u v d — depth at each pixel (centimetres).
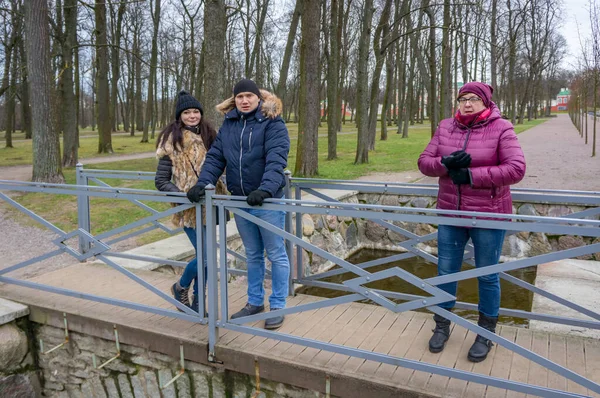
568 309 419
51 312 403
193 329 358
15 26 2133
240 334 347
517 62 4650
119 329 370
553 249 776
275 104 330
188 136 366
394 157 1719
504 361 299
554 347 316
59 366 412
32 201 1021
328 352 319
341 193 905
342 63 2961
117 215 883
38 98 1157
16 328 409
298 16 1716
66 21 1600
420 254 386
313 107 1247
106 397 395
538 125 4050
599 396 261
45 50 1152
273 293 354
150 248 585
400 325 354
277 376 312
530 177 1145
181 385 355
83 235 387
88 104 6069
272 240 346
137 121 4319
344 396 293
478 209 290
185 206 336
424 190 393
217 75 972
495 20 2606
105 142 2255
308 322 361
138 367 372
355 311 382
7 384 404
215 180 346
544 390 248
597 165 1320
